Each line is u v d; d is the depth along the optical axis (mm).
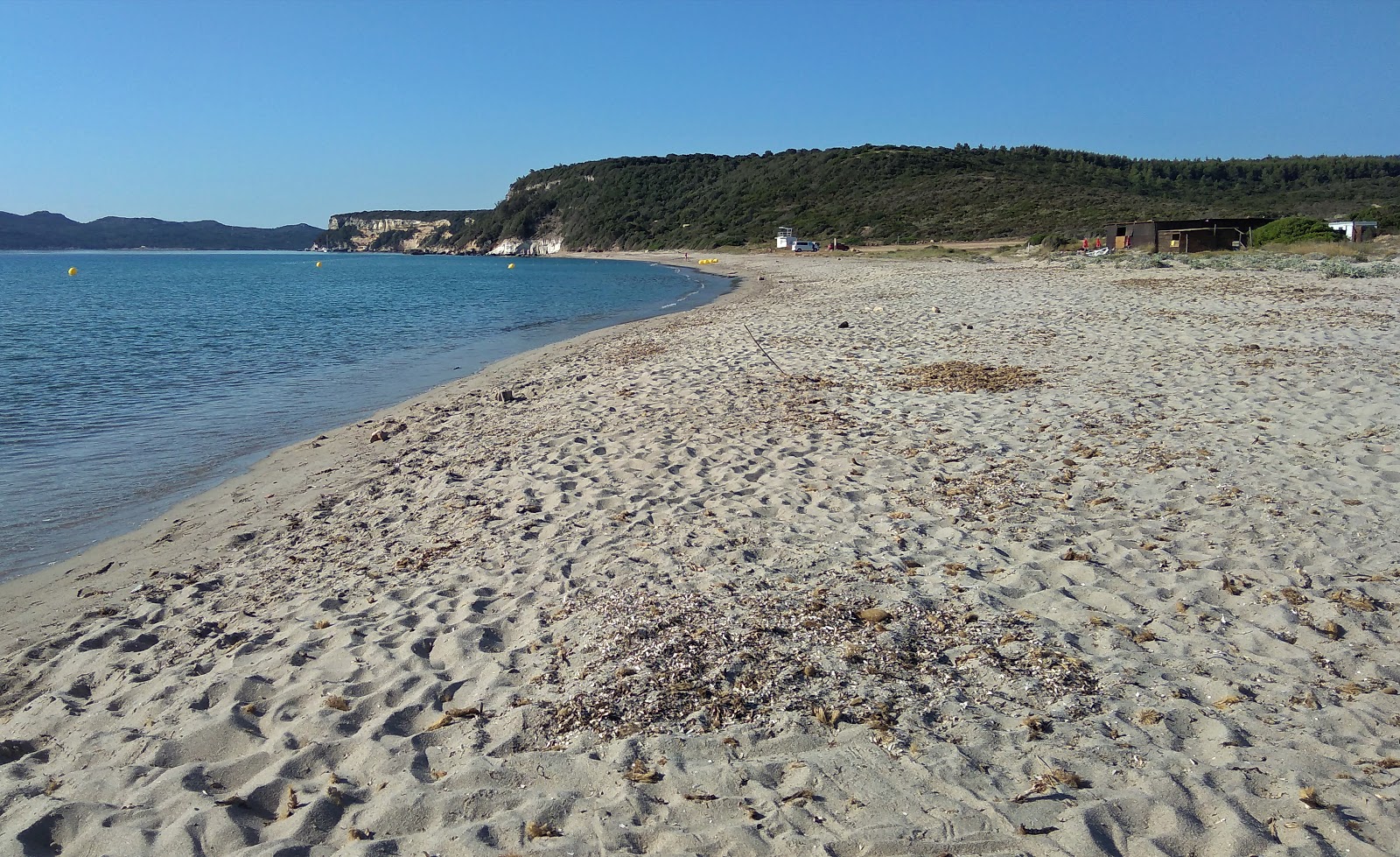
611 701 3953
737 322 19859
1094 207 74875
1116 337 14055
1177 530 5961
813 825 3117
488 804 3303
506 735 3746
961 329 15891
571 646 4527
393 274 72812
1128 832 3057
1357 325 14164
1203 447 7793
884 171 103062
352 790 3461
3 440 10602
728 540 5953
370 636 4836
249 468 9250
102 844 3195
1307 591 4961
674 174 139375
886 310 20156
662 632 4586
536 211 157125
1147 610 4812
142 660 4785
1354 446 7598
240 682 4355
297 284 55000
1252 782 3295
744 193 117250
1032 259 41000
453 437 9969
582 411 10562
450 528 6688
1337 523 5918
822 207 97688
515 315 28453
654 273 61500
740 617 4730
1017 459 7707
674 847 3021
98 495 8383
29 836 3229
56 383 14836
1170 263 30328
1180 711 3799
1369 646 4352
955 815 3143
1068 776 3332
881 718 3779
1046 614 4801
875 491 6961
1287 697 3914
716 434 8969
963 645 4414
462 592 5383
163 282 58406
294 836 3178
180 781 3564
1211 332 14031
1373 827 3031
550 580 5434
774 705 3900
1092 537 5871
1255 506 6301
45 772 3746
